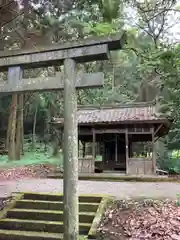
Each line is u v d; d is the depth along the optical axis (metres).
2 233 4.88
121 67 18.28
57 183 8.69
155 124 10.97
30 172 11.82
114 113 12.20
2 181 9.30
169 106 6.90
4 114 20.95
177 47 4.13
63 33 4.20
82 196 5.92
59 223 5.05
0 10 4.09
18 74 4.07
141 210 5.26
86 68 16.52
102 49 3.62
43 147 19.83
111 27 3.42
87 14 4.27
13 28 4.15
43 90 3.94
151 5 5.54
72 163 3.62
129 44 4.20
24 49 4.04
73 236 3.51
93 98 17.64
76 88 3.83
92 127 11.62
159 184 8.66
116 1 3.19
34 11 4.20
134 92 19.81
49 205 5.73
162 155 13.76
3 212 5.47
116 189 7.37
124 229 4.61
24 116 21.61
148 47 4.36
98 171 12.23
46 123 20.52
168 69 4.17
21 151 17.44
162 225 4.57
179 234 4.27
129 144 12.92
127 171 10.78
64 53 3.83
